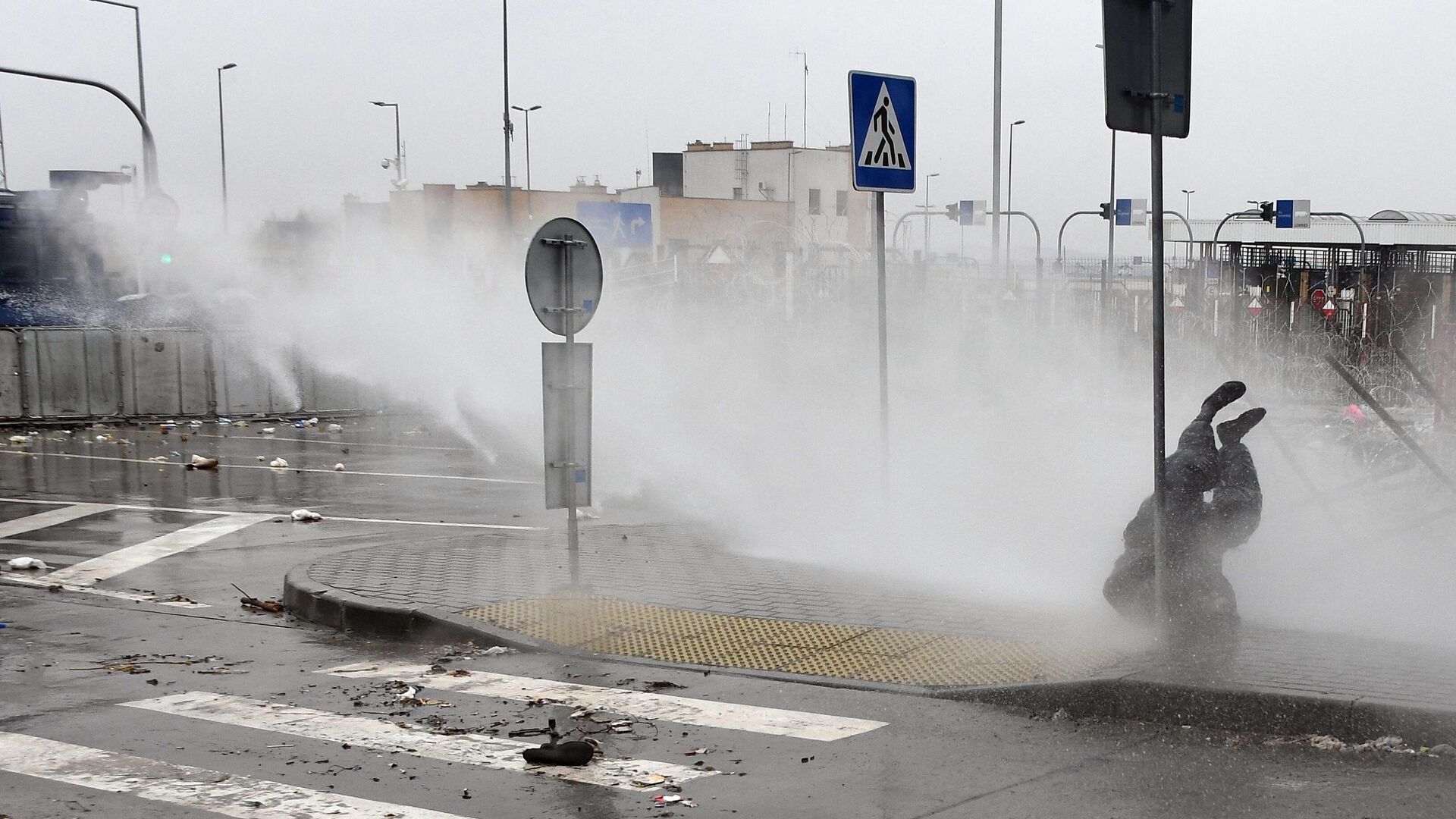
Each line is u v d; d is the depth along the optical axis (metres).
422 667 8.20
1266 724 6.45
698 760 6.25
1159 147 7.61
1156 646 7.57
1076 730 6.61
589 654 8.25
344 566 10.91
